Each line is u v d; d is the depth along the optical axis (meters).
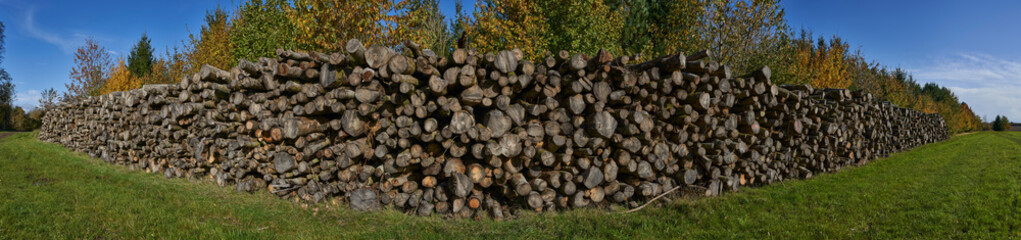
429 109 4.94
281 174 5.56
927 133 18.25
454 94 5.32
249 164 5.89
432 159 5.07
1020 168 8.16
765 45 13.03
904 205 5.43
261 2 13.90
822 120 8.62
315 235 4.30
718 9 12.85
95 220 4.47
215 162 6.58
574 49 14.44
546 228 4.60
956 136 25.91
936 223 4.61
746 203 5.64
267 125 5.54
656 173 5.91
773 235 4.32
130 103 8.50
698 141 6.11
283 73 5.40
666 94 5.75
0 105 32.12
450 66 5.08
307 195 5.40
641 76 5.42
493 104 5.07
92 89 20.61
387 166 5.14
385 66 4.95
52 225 4.28
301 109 5.31
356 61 5.09
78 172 7.71
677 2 13.63
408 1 10.80
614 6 17.88
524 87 5.15
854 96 9.88
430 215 5.09
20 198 5.34
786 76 14.11
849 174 8.26
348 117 5.08
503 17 14.29
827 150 8.34
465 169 5.11
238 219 4.74
